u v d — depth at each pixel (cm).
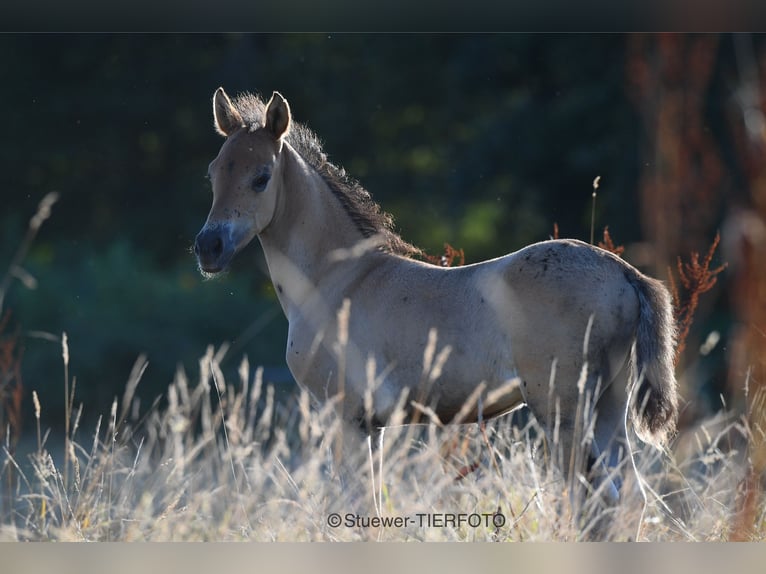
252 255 4934
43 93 5272
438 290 1341
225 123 1515
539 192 4503
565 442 1252
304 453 1329
